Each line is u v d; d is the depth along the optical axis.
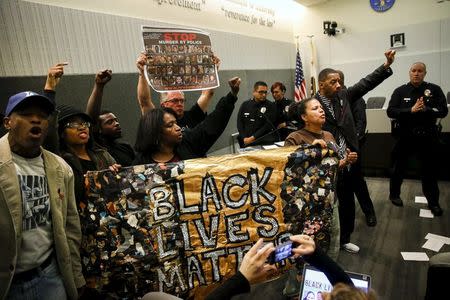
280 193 1.69
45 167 1.43
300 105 2.31
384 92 7.26
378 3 6.95
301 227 1.70
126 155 2.60
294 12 7.88
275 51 7.07
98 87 2.29
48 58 3.10
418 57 6.79
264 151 1.73
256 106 4.34
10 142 1.36
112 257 1.54
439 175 4.48
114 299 1.59
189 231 1.60
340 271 1.06
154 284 1.56
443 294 1.65
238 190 1.66
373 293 0.78
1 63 2.76
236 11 5.80
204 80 2.45
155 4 4.25
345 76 7.55
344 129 2.66
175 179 1.62
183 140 2.10
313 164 1.73
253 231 1.65
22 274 1.35
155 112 1.87
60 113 1.92
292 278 2.27
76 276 1.51
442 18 6.45
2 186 1.27
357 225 3.47
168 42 2.30
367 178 4.92
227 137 5.58
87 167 1.95
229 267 1.62
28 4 2.95
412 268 2.64
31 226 1.36
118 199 1.57
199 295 1.61
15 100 1.31
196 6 4.90
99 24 3.57
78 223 1.52
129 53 3.91
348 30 7.36
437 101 3.51
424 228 3.26
